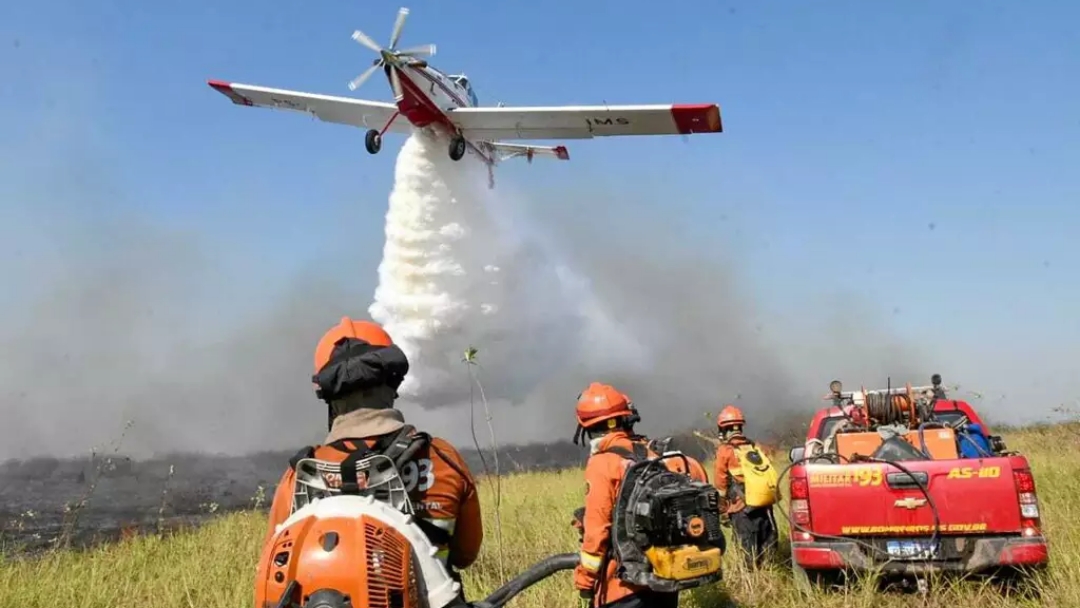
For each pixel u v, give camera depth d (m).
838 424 7.73
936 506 5.88
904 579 6.01
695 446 21.38
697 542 3.32
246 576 7.11
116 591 6.93
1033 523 5.75
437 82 23.73
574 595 5.61
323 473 2.22
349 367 2.30
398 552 2.06
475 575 6.43
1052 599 5.33
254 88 26.23
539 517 9.95
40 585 7.19
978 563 5.76
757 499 6.89
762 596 6.09
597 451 3.79
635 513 3.39
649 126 23.77
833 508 6.09
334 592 1.98
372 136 24.39
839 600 5.76
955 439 6.64
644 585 3.35
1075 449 15.28
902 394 7.49
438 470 2.28
